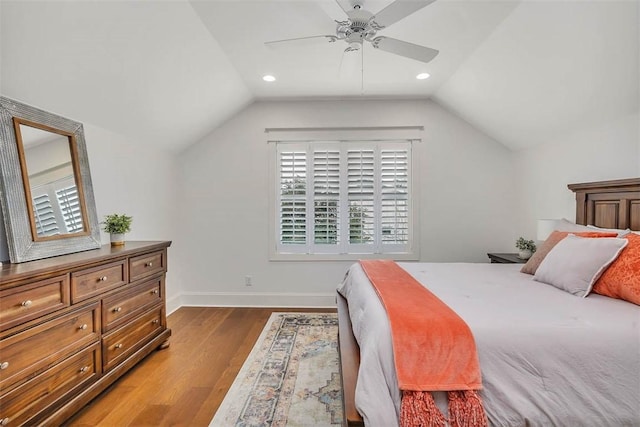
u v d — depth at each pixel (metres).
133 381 2.18
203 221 3.87
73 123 2.22
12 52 1.62
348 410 1.26
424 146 3.81
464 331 1.29
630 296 1.58
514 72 2.59
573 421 1.20
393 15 1.70
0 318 1.35
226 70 2.91
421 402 1.18
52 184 2.00
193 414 1.84
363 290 1.95
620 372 1.23
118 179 2.81
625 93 2.16
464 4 2.03
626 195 2.29
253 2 2.03
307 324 3.27
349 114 3.81
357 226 3.87
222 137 3.85
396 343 1.28
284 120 3.84
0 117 1.71
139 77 2.33
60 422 1.61
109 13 1.77
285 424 1.75
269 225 3.86
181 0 1.96
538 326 1.31
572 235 2.16
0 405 1.35
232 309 3.76
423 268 2.61
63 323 1.66
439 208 3.82
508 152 3.80
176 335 2.98
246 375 2.26
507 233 3.80
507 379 1.23
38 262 1.70
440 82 3.31
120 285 2.11
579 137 2.81
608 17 1.77
